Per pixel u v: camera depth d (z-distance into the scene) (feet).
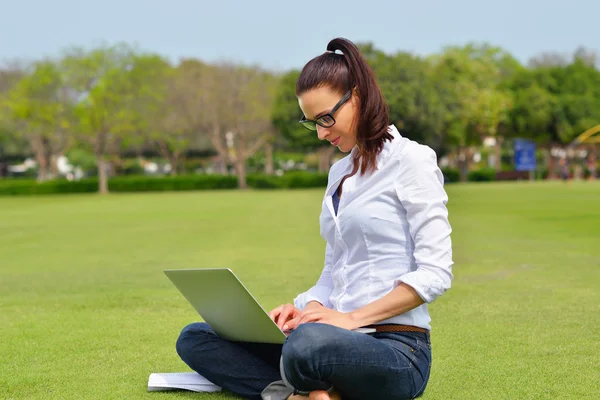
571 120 170.71
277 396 9.61
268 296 20.98
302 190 142.31
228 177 158.92
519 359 12.88
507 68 199.11
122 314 18.07
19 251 34.78
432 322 16.40
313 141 153.79
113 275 25.94
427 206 8.80
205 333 10.30
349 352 8.31
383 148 9.09
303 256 30.60
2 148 214.28
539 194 90.33
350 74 8.94
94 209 76.59
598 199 76.59
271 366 10.17
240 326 9.53
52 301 20.34
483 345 14.03
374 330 8.77
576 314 17.20
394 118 134.31
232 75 149.89
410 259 9.06
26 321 17.35
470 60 172.55
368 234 9.11
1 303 20.13
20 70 154.51
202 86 149.48
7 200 112.68
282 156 253.65
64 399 10.84
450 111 149.89
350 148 9.32
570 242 34.27
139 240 39.58
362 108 8.96
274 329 9.05
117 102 143.43
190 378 11.14
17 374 12.35
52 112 141.79
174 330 16.02
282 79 153.48
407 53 138.10
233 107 151.02
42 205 89.35
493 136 180.45
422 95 133.59
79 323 16.98
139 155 203.10
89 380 11.89
